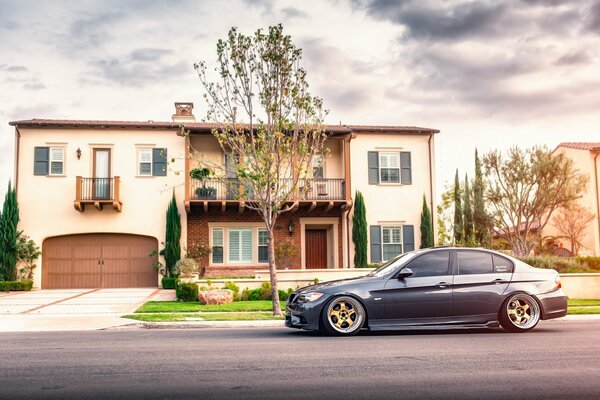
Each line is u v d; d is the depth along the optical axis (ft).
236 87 52.13
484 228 89.40
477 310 33.47
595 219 97.35
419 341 29.30
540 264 70.90
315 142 58.39
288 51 51.31
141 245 86.48
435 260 34.14
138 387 18.26
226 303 58.75
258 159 50.96
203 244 86.02
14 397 17.03
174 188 86.02
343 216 89.30
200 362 22.84
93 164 85.81
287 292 63.98
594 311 46.85
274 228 88.22
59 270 85.10
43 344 29.27
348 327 32.48
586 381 18.98
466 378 19.48
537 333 33.19
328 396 16.98
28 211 83.61
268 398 16.76
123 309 53.72
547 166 84.33
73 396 17.12
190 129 83.76
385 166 91.09
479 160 96.78
